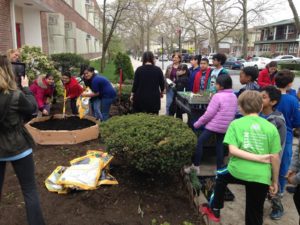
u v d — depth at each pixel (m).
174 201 3.91
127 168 4.52
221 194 3.41
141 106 6.08
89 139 6.05
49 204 3.75
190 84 6.99
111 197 3.87
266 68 7.17
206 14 40.53
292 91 4.54
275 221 3.78
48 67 8.85
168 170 3.86
